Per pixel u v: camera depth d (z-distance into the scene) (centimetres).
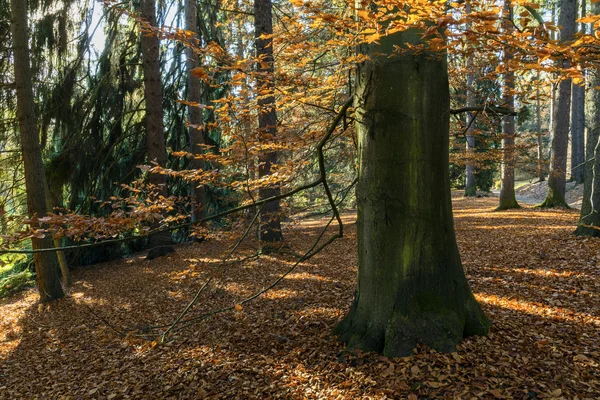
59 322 788
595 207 802
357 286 470
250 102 420
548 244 819
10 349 689
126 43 1357
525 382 351
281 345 518
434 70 404
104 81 1259
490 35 233
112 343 636
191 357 532
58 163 1153
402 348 406
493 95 414
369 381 383
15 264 1190
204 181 436
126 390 475
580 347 400
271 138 430
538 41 216
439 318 410
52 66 1148
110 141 1289
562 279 609
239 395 417
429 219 418
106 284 1017
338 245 1076
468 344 414
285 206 771
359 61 368
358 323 452
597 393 329
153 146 1234
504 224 1130
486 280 657
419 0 218
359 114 419
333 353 453
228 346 546
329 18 253
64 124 1180
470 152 1220
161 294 855
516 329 450
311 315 605
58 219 325
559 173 1305
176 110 1475
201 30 1464
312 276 820
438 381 363
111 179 1295
